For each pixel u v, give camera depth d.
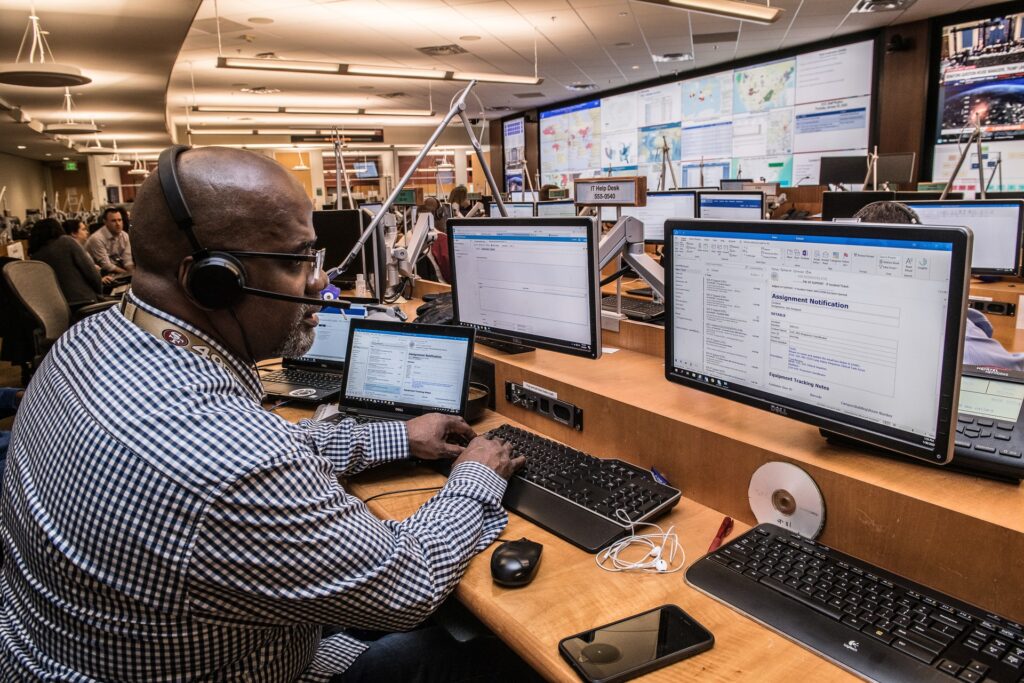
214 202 0.78
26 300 3.70
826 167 6.35
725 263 1.06
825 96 8.16
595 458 1.24
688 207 3.78
